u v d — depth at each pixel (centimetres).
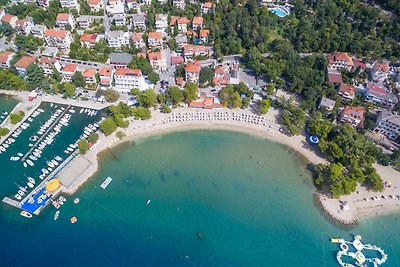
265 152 19725
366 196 17688
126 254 15312
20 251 15275
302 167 19000
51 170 18162
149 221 16475
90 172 18225
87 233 15950
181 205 17138
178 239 15925
